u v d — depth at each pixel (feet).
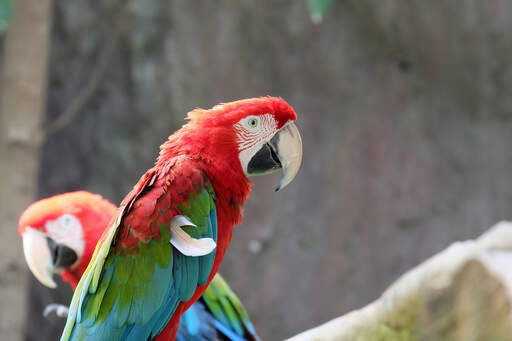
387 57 29.55
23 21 20.85
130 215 10.21
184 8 27.91
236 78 28.25
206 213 10.27
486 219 30.14
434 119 29.99
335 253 29.37
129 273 10.06
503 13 29.86
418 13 29.32
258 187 28.94
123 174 28.14
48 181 27.96
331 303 29.37
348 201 29.43
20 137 21.11
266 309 29.04
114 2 27.68
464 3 29.60
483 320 8.41
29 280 28.04
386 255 29.66
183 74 27.89
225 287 13.11
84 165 28.09
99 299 10.07
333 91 29.19
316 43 28.94
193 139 10.60
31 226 13.56
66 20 27.55
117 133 28.09
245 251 28.89
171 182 10.24
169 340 10.43
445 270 8.75
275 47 28.60
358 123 29.43
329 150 29.30
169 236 10.09
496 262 8.55
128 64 27.91
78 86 27.76
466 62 29.94
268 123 10.86
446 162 30.04
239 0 28.27
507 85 30.17
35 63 21.15
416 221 29.91
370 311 9.57
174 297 10.19
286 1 28.63
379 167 29.63
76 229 13.56
